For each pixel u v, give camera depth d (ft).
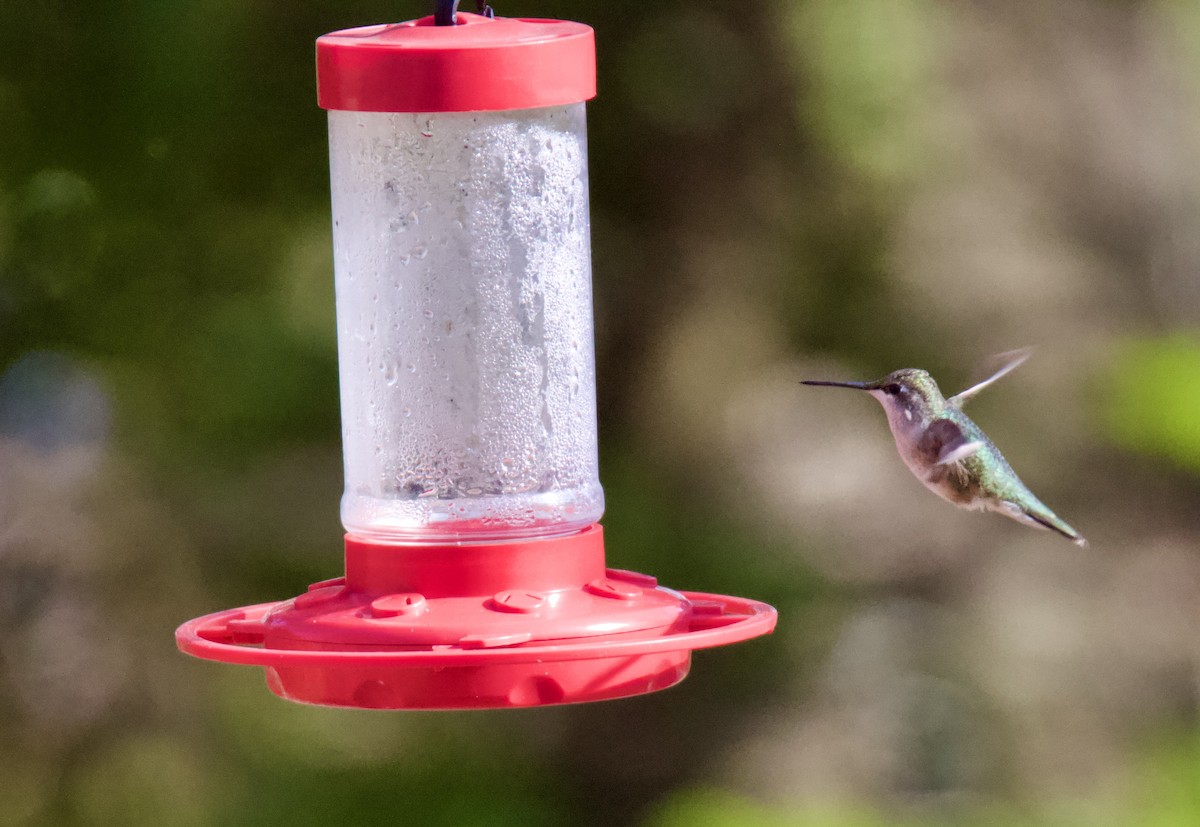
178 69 35.70
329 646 17.71
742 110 40.78
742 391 42.16
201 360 37.96
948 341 43.19
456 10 19.85
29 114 35.58
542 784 41.86
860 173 41.70
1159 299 47.09
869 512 42.98
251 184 37.29
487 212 19.83
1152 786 44.32
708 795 42.34
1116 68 47.73
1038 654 45.37
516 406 19.75
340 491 38.70
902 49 41.09
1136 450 46.29
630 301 41.98
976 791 44.16
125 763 39.09
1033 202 45.55
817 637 42.86
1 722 38.91
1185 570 46.68
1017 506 26.22
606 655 16.83
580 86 18.79
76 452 38.96
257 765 39.68
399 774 40.29
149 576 38.96
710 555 40.91
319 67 18.99
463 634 17.44
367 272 19.93
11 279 37.09
